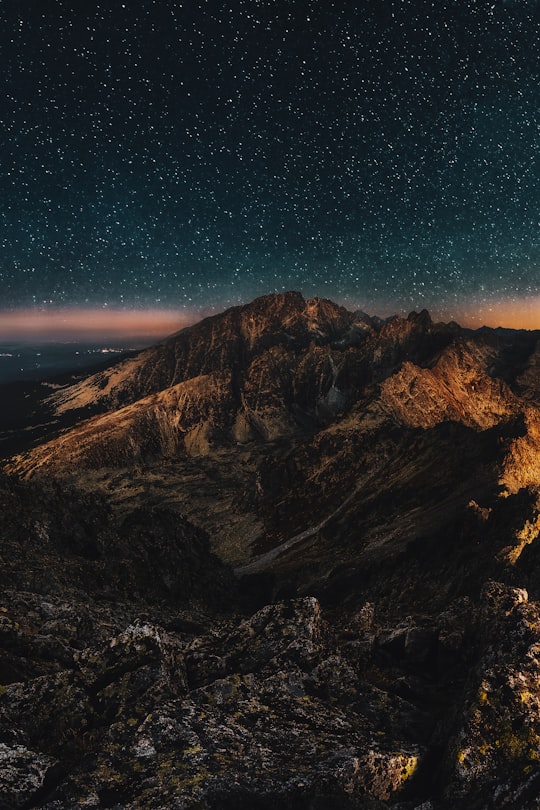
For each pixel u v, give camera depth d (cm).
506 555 4841
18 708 1027
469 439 12350
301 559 9912
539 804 802
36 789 857
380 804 868
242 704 1081
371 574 6438
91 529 5622
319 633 1402
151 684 1103
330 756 930
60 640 1770
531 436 10894
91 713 1043
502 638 1141
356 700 1156
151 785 841
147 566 5534
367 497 12456
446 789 891
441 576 5231
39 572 3600
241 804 828
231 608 5884
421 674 1384
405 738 1048
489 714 964
